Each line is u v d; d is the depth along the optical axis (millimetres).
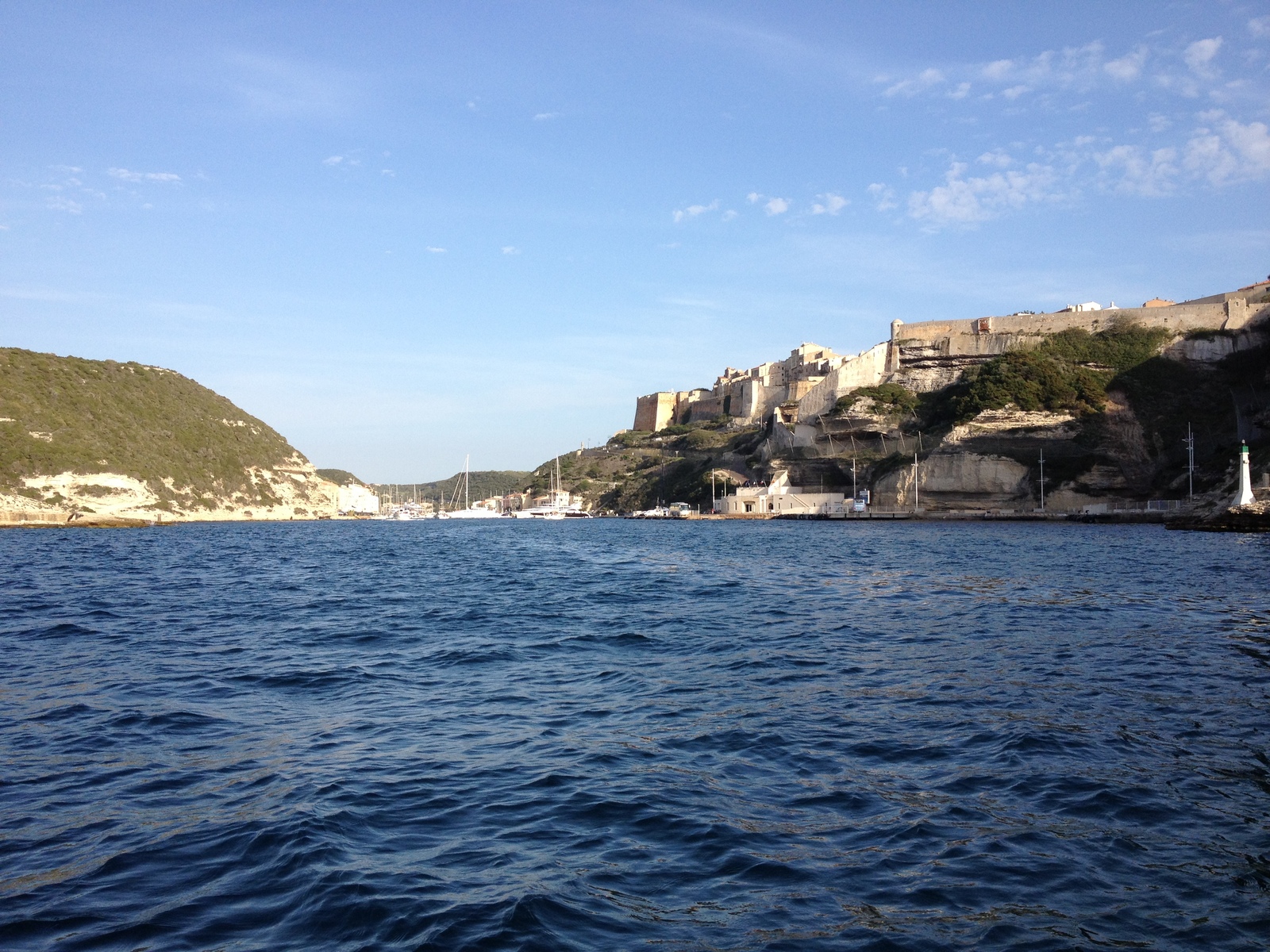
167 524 136125
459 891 8430
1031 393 122688
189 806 10828
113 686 17891
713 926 7793
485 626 26359
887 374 147000
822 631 24422
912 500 125750
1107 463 115438
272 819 10305
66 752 13211
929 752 12898
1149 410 117375
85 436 139125
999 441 119625
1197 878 8672
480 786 11508
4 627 26453
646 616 28359
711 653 21328
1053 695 16297
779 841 9688
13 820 10398
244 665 20219
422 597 34969
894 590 34812
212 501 157500
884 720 14703
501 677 18766
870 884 8625
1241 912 7984
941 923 7836
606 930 7711
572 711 15680
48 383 147125
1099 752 12758
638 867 9016
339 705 16250
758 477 171250
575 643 22953
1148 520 101812
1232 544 61812
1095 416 117125
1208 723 14289
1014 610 28125
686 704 16047
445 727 14648
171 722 15000
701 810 10625
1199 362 118812
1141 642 21891
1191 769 11969
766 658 20438
